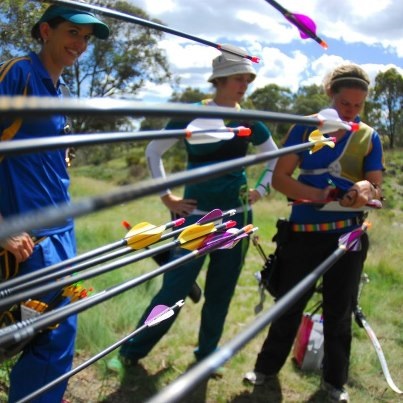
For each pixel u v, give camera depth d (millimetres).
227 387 2906
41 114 562
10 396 2043
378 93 16922
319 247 2625
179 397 569
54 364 2012
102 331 3248
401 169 16406
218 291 2967
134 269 4812
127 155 31016
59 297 1953
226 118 816
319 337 3158
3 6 2727
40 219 514
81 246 5980
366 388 3020
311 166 2578
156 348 3309
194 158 2848
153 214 9453
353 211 2594
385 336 3740
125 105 666
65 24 2008
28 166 1950
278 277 2828
